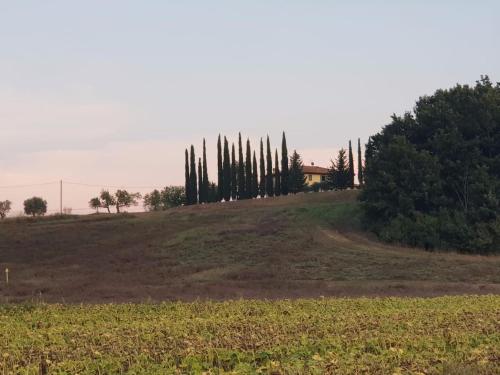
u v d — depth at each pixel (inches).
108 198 5017.2
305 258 2026.3
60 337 711.7
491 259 1925.4
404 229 2252.7
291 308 960.9
